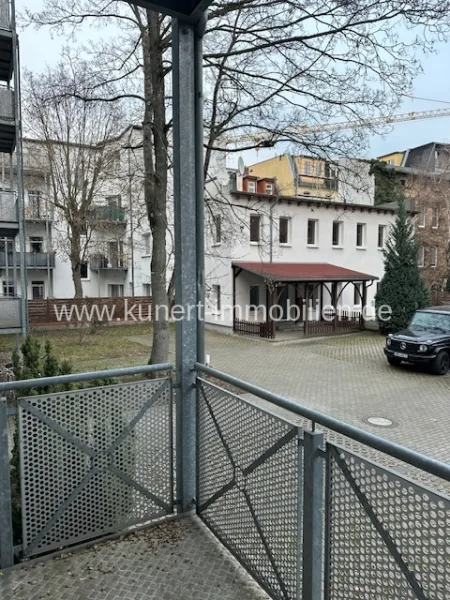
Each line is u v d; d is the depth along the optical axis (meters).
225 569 2.79
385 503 1.77
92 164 18.59
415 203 25.92
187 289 3.28
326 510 2.10
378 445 1.76
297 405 2.25
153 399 3.21
